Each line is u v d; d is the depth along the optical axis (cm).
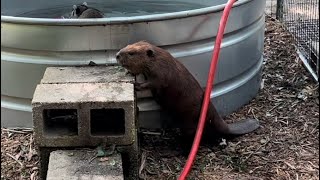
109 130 399
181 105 429
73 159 381
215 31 443
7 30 427
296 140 448
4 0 537
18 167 419
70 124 405
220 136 445
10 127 452
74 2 562
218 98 462
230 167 423
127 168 398
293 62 554
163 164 425
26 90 439
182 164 425
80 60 429
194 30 436
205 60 446
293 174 418
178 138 447
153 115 446
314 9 627
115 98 387
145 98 440
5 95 446
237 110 480
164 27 430
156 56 420
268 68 545
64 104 384
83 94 391
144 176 413
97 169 374
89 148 392
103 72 421
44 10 550
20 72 435
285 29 611
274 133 455
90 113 389
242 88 480
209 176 414
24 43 428
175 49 438
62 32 423
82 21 419
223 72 457
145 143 442
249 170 420
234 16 450
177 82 425
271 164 425
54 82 405
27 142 438
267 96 500
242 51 467
